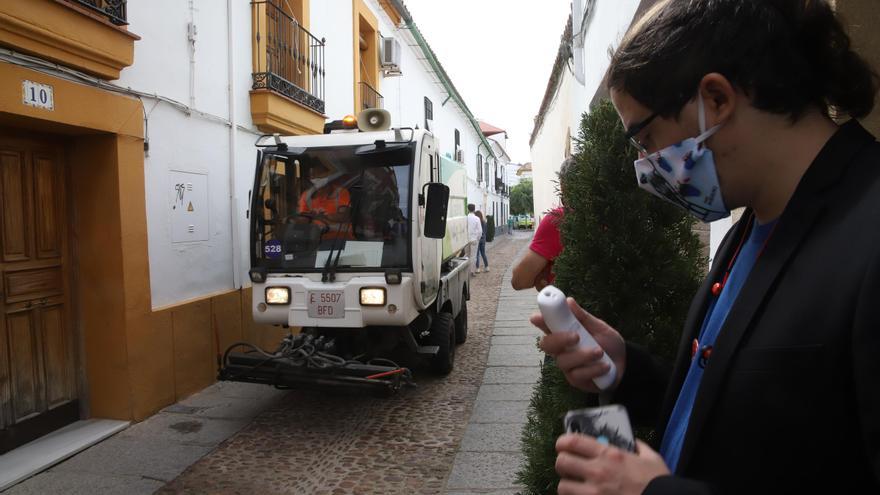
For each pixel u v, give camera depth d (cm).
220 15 594
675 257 218
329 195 499
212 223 580
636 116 105
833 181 84
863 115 99
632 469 79
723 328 90
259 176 508
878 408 67
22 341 414
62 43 384
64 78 397
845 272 75
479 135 2814
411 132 522
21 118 375
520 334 825
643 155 117
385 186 491
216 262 589
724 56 91
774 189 93
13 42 354
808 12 91
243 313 622
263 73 657
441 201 483
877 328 68
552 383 236
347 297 471
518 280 319
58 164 447
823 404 75
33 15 360
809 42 91
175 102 520
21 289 413
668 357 211
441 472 391
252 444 438
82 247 456
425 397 551
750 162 94
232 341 601
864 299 71
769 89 88
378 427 475
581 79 880
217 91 589
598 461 80
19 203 412
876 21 195
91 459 404
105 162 450
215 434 453
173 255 523
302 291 480
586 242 222
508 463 394
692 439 90
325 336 505
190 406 512
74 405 458
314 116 780
